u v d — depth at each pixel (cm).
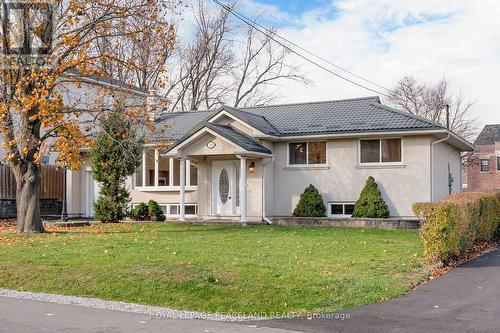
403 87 5134
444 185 2373
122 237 1650
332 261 1214
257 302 921
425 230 1255
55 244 1485
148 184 2594
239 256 1263
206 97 4612
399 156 2155
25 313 874
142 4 1739
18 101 1648
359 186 2202
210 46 4597
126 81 2962
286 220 2153
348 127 2195
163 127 2652
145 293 990
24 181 1800
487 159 6159
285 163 2330
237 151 2117
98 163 2269
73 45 1661
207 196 2370
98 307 921
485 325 780
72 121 1777
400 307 881
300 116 2458
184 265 1138
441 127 2031
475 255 1484
